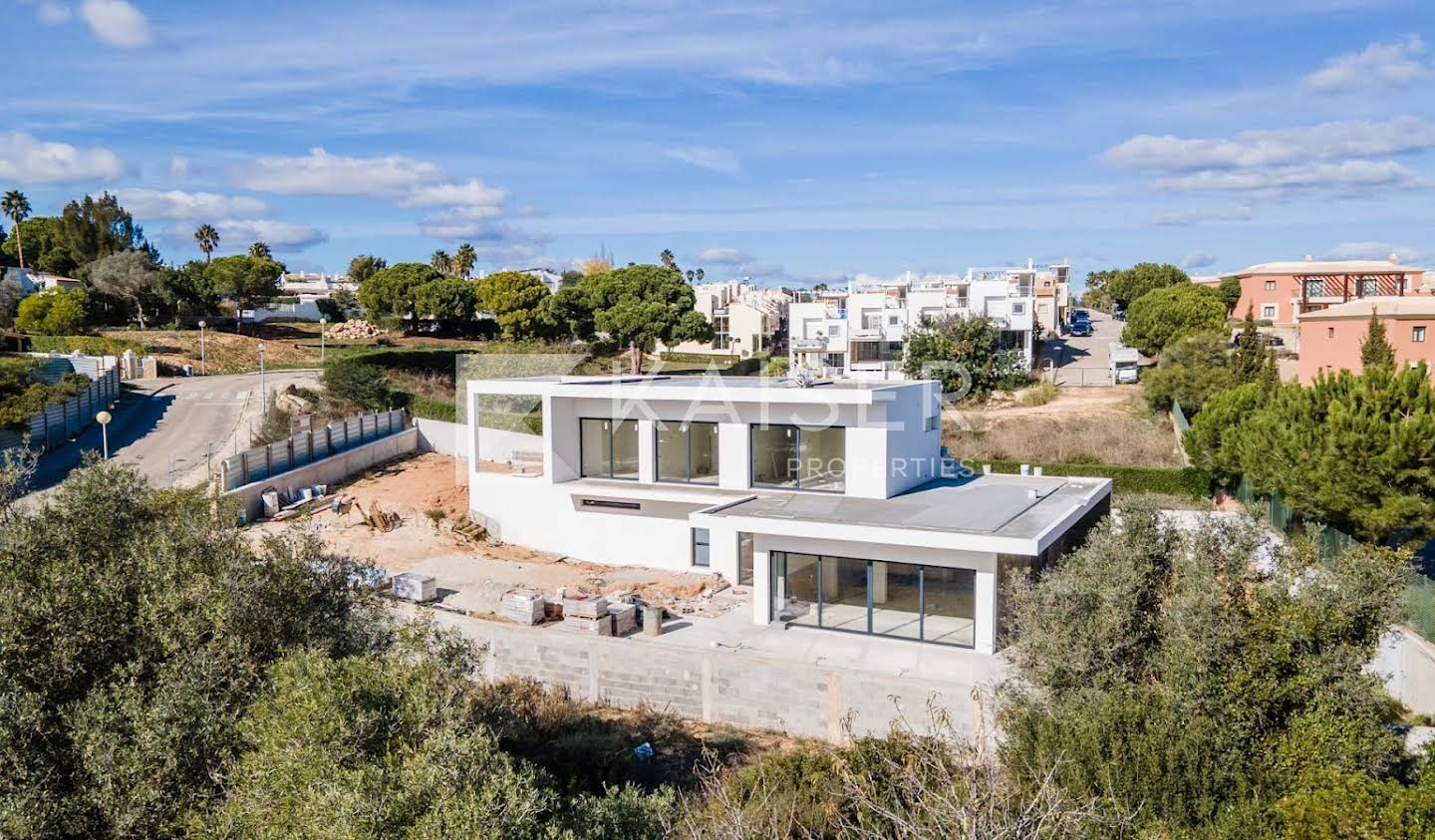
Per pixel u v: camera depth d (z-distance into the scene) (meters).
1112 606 14.45
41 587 11.41
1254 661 13.15
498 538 31.45
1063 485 28.06
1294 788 11.88
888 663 20.70
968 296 68.25
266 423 41.72
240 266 81.44
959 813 9.41
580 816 9.77
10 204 94.81
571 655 21.36
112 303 72.94
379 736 9.70
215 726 10.28
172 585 11.70
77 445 39.72
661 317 71.94
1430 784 11.67
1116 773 11.92
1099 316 111.88
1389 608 13.66
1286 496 27.62
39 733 10.08
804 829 12.12
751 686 19.92
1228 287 88.62
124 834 9.57
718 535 28.09
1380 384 25.42
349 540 29.98
